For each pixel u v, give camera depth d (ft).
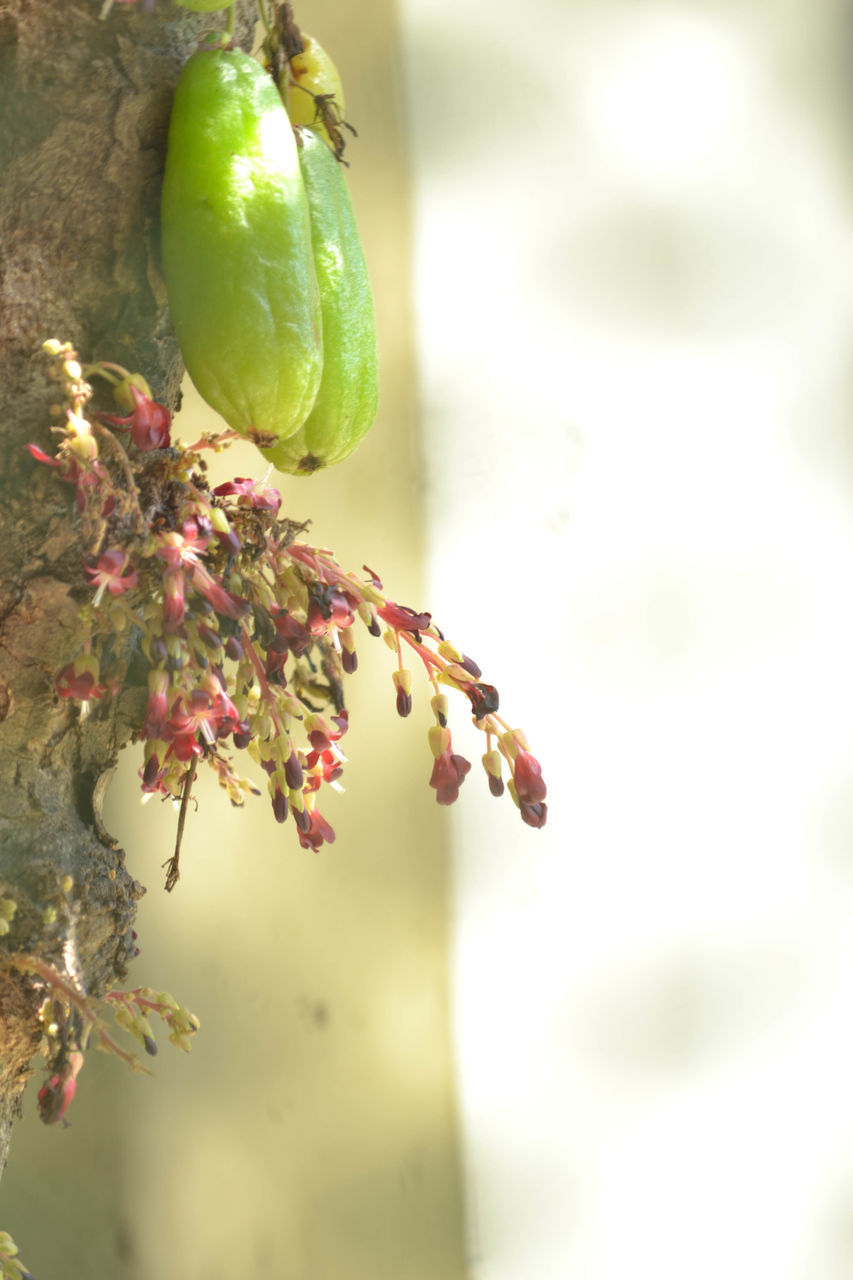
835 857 3.83
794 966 3.77
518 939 3.70
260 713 2.47
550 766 3.71
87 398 2.41
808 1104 3.74
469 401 3.81
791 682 3.84
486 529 3.76
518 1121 3.67
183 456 2.46
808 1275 3.67
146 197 2.46
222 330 2.43
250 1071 3.85
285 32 2.52
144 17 2.44
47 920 2.47
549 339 3.84
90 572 2.41
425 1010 3.70
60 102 2.43
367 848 3.79
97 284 2.46
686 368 3.87
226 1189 3.85
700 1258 3.64
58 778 2.50
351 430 2.51
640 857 3.74
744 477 3.87
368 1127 3.73
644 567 3.81
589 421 3.83
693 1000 3.73
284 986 3.84
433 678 2.51
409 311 3.82
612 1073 3.68
